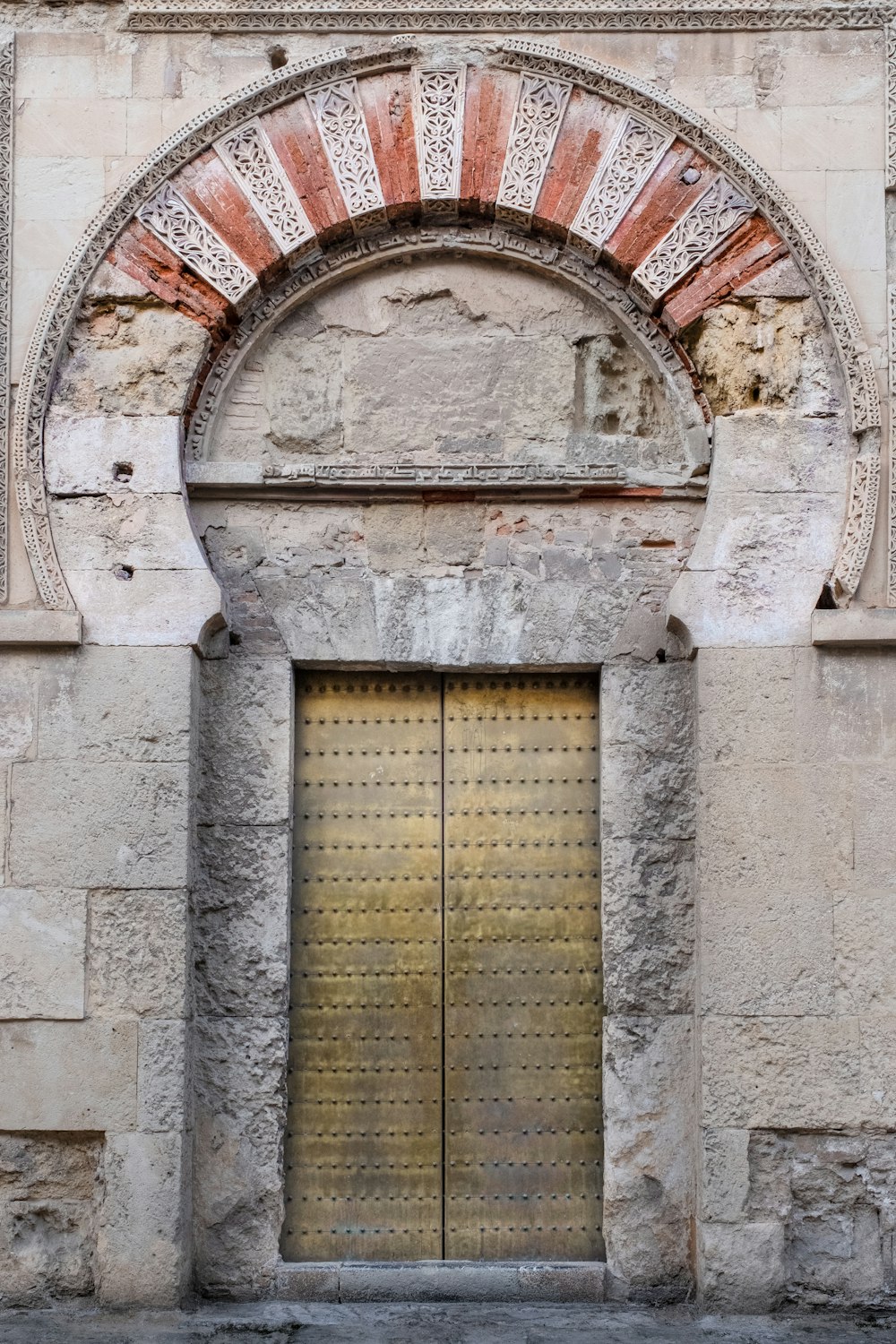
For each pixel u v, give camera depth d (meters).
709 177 7.59
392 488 7.66
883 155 7.56
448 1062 7.53
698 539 7.39
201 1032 7.35
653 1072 7.33
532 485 7.65
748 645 7.29
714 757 7.23
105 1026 7.02
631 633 7.62
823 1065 7.02
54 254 7.51
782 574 7.34
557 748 7.75
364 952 7.61
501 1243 7.39
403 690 7.77
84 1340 6.49
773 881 7.14
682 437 7.72
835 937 7.09
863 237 7.52
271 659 7.60
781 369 7.48
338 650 7.62
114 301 7.52
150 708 7.23
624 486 7.67
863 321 7.46
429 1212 7.42
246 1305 7.10
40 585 7.29
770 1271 6.93
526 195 7.59
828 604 7.33
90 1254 7.01
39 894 7.10
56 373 7.46
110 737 7.21
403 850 7.69
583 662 7.62
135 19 7.66
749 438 7.43
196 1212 7.23
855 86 7.61
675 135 7.61
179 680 7.25
